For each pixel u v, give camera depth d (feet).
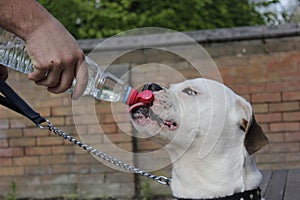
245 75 21.83
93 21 27.32
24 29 6.76
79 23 27.50
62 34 6.85
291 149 21.68
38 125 8.50
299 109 21.62
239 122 10.30
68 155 22.49
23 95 22.41
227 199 10.30
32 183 22.66
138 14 27.91
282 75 21.67
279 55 21.66
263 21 29.86
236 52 21.83
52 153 22.52
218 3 28.50
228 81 21.89
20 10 6.75
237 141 10.34
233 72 21.86
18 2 6.76
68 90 7.29
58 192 22.56
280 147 21.72
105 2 27.53
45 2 26.35
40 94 22.36
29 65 7.70
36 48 6.75
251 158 10.48
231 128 10.23
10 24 6.76
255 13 29.71
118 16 27.07
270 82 21.72
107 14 27.09
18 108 8.31
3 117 22.62
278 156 21.75
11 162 22.74
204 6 28.50
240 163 10.36
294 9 32.68
